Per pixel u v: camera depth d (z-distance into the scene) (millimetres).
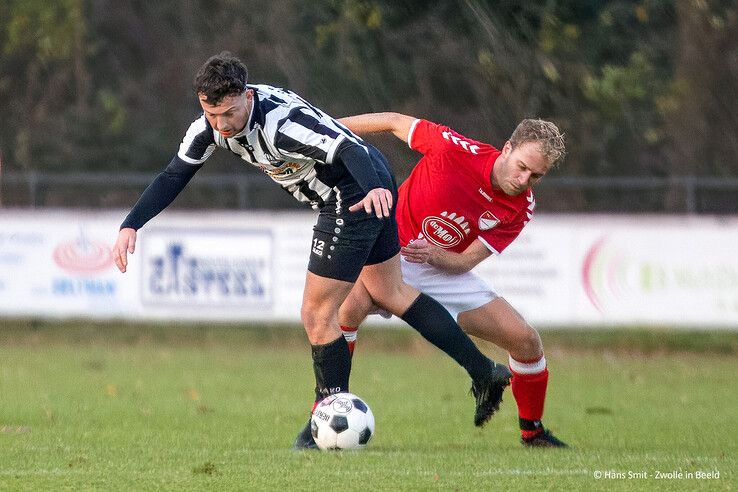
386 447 24281
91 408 32031
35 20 75125
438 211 24656
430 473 19359
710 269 49344
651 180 54219
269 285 51125
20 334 57844
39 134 74750
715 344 55469
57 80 76625
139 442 24844
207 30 76375
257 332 58812
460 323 25000
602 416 32219
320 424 22719
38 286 52219
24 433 26219
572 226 49688
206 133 21656
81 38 76188
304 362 48625
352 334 24578
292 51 71000
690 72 64188
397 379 42688
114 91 78500
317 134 20812
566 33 67062
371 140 64875
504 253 49781
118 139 74812
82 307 51969
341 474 19172
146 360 48719
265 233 51156
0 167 73750
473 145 24438
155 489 17781
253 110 20688
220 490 17688
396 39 68812
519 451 23500
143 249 51688
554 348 55688
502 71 67375
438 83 68812
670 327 50031
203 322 56250
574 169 68250
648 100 68312
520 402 24859
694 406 34938
